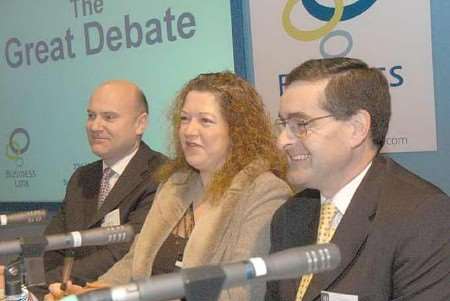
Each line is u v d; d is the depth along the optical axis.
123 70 3.44
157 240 2.04
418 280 1.32
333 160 1.42
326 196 1.52
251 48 2.92
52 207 3.76
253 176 1.87
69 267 2.03
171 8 3.24
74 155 3.68
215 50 3.12
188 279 0.84
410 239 1.34
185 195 2.07
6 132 3.96
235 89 1.98
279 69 2.85
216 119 1.94
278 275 0.90
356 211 1.42
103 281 2.13
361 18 2.62
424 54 2.51
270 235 1.68
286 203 1.64
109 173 2.68
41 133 3.81
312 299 1.40
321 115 1.40
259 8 2.87
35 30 3.76
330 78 1.40
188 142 1.97
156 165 2.59
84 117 3.62
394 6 2.55
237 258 1.74
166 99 3.29
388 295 1.36
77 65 3.61
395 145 2.59
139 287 0.82
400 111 2.57
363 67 1.43
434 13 2.49
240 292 1.66
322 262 0.92
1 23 3.90
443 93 2.49
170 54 3.27
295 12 2.78
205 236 1.85
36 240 1.27
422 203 1.37
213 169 1.98
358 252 1.39
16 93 3.89
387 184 1.44
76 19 3.59
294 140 1.44
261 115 1.98
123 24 3.42
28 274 1.28
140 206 2.49
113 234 1.33
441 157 2.52
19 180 3.94
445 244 1.32
